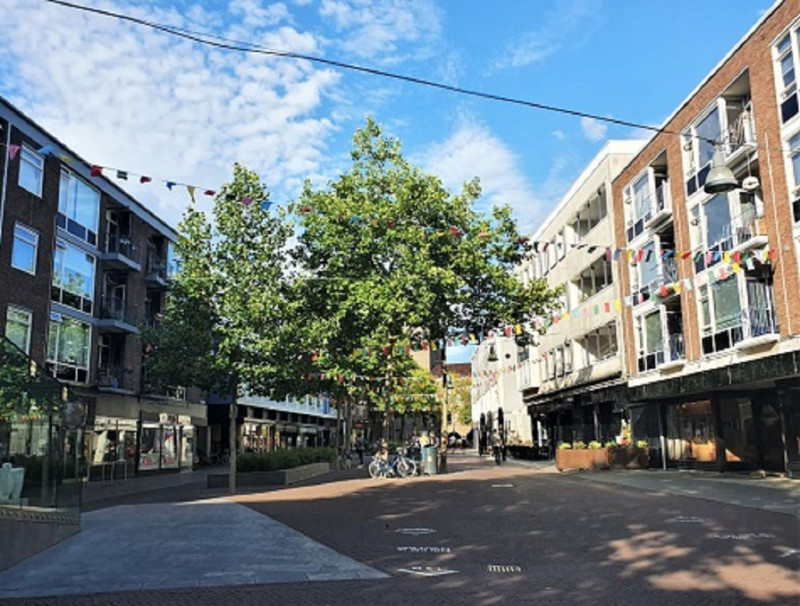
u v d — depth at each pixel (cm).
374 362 2778
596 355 3541
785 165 1997
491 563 932
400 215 2655
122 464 3403
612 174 3244
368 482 2494
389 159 2922
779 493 1767
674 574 848
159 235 3969
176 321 2394
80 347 3133
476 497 1816
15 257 2584
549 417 4416
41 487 1084
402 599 737
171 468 3975
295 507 1653
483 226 2661
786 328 1984
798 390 2134
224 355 2258
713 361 2358
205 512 1565
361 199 2781
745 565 890
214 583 818
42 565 944
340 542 1114
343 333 2822
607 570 879
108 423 3306
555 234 4069
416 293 2555
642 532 1183
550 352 4228
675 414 2816
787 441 2167
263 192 2355
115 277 3544
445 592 768
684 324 2548
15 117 2555
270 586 804
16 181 2584
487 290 2819
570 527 1258
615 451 2870
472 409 8812
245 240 2347
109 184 3366
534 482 2319
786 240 1994
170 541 1130
